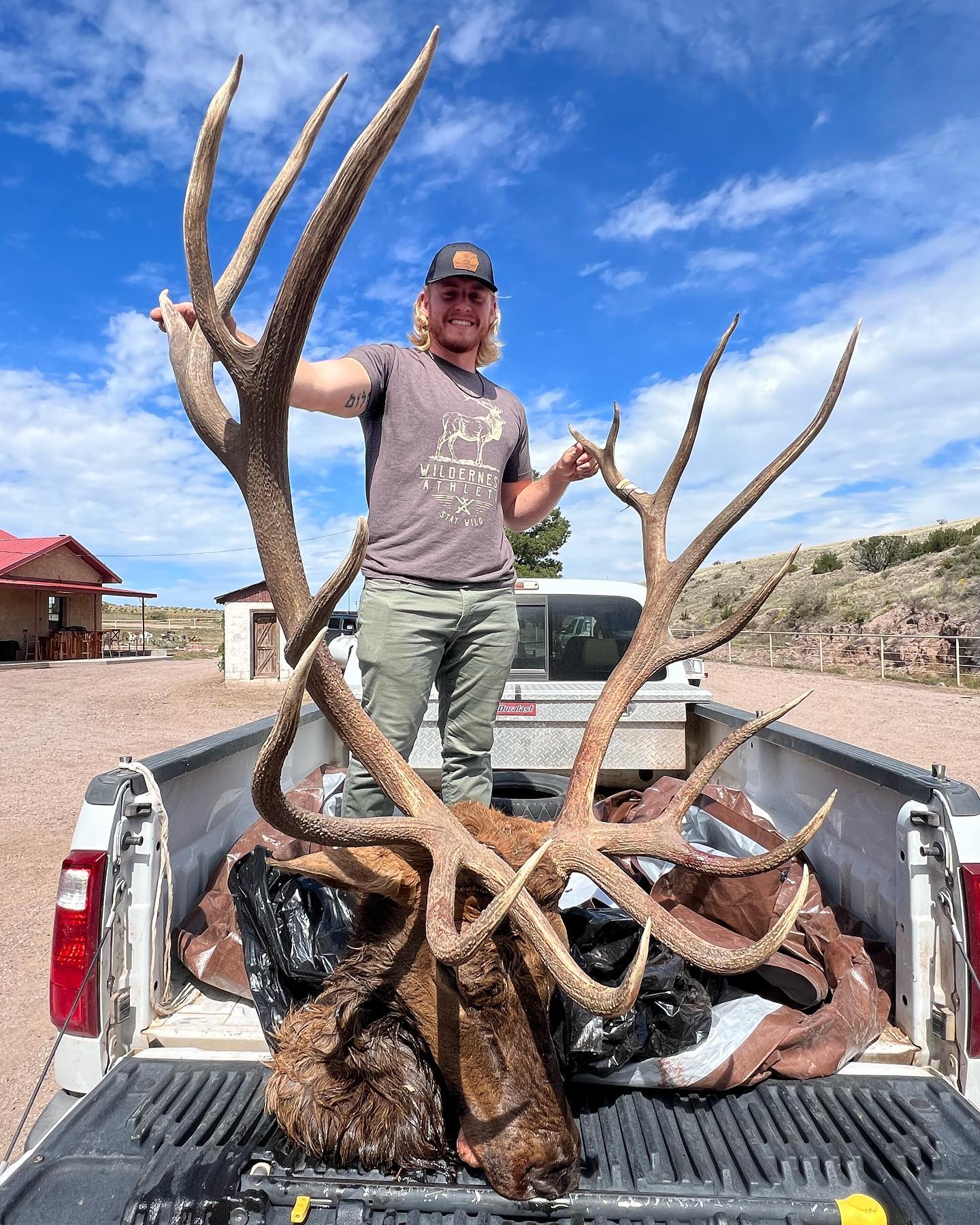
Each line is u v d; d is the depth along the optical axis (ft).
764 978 7.35
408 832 5.72
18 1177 5.34
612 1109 6.28
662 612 7.39
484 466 8.80
